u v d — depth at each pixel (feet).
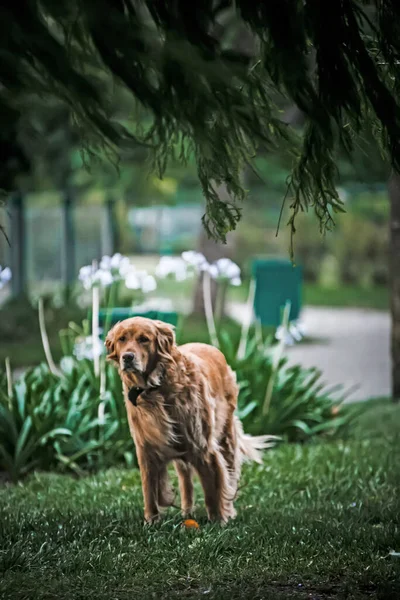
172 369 22.95
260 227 159.53
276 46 15.71
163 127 15.23
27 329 73.72
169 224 156.87
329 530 23.07
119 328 22.99
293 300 81.71
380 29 18.98
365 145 20.95
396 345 49.42
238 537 22.34
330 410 41.39
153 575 19.94
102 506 26.63
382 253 153.69
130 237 133.69
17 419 34.58
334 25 17.06
